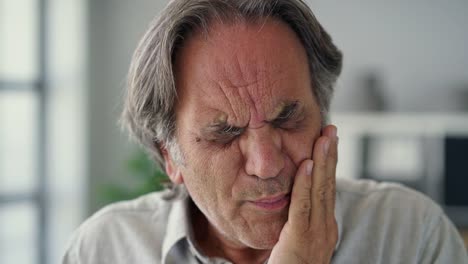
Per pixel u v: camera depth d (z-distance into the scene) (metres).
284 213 0.79
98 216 1.08
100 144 3.37
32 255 3.28
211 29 0.76
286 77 0.75
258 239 0.78
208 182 0.78
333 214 0.80
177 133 0.82
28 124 3.22
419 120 2.56
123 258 1.02
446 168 2.52
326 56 0.85
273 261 0.78
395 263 0.92
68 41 3.22
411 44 3.04
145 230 1.03
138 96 0.88
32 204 3.27
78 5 3.19
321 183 0.78
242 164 0.76
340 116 2.69
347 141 2.66
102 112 3.37
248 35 0.75
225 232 0.81
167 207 1.05
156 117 0.85
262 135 0.74
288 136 0.76
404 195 0.98
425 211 0.95
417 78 3.03
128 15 3.33
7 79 3.08
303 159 0.77
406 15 3.04
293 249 0.77
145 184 2.66
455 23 2.97
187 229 0.95
